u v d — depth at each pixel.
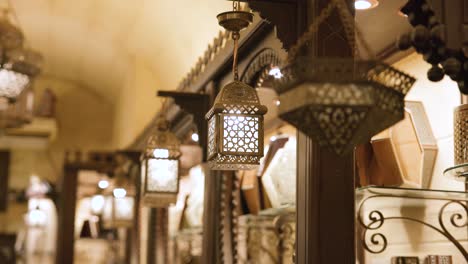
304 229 2.45
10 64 3.99
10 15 7.19
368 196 2.82
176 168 4.41
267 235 4.32
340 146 1.66
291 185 3.73
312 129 1.65
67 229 9.35
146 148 4.38
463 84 2.19
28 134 11.09
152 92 7.71
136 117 7.74
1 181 12.02
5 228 12.30
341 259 2.39
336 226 2.41
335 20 2.51
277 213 3.99
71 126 11.56
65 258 9.29
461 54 2.15
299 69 1.61
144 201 4.41
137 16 6.46
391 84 1.66
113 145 11.01
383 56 3.53
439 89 3.23
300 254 2.47
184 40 5.95
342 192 2.44
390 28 3.22
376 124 1.65
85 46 8.59
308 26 2.55
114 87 10.02
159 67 7.21
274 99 4.16
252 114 2.76
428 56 2.18
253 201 4.23
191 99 4.21
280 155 3.96
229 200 3.99
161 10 5.89
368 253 3.23
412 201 3.05
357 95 1.59
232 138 2.73
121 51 7.94
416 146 3.16
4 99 4.21
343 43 2.50
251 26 3.14
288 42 2.60
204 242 4.08
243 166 2.86
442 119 3.19
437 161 3.19
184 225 6.01
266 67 3.29
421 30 2.11
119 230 9.73
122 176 7.52
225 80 3.94
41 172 12.03
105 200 8.26
